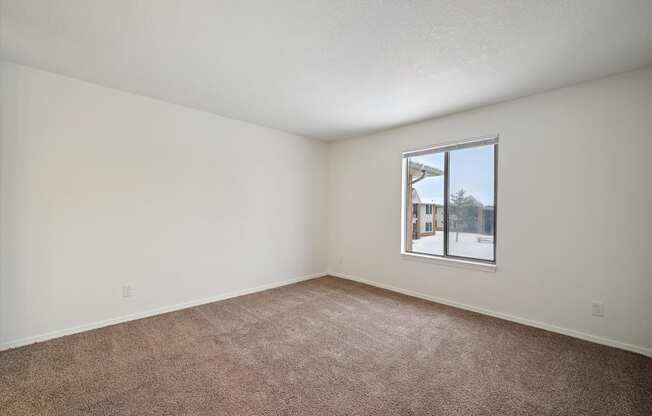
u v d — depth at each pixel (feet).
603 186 8.00
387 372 6.54
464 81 8.36
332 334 8.50
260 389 5.87
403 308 10.73
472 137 10.57
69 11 5.49
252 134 12.71
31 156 7.73
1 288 7.35
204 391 5.79
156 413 5.15
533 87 8.68
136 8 5.40
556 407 5.41
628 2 5.08
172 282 10.36
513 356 7.27
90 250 8.66
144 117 9.69
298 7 5.35
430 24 5.84
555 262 8.75
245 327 8.95
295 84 8.71
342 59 7.26
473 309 10.48
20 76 7.59
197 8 5.40
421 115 11.33
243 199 12.43
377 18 5.66
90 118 8.65
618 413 5.26
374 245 14.01
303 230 14.96
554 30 5.95
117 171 9.14
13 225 7.50
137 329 8.70
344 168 15.52
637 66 7.38
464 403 5.51
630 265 7.60
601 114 8.03
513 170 9.57
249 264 12.64
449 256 11.59
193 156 10.88
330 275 16.14
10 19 5.75
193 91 9.30
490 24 5.80
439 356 7.27
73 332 8.34
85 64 7.60
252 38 6.40
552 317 8.79
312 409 5.31
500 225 9.84
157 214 10.00
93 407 5.28
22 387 5.82
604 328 7.93
